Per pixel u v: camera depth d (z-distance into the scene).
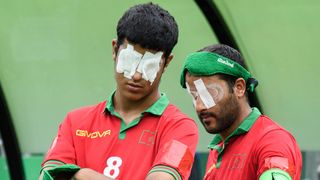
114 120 10.13
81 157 10.10
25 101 21.67
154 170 9.52
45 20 21.00
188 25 20.30
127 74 9.80
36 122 21.83
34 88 21.56
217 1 19.48
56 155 10.06
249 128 10.85
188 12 20.20
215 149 11.34
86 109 10.41
